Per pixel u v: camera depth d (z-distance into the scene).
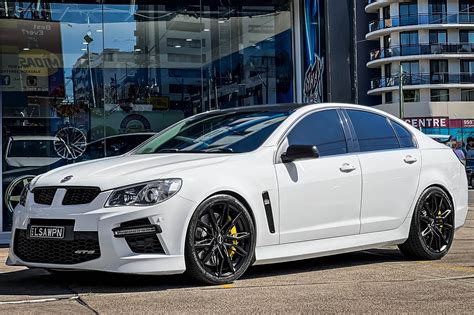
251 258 5.72
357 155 6.60
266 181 5.84
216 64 12.41
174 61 12.19
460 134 60.09
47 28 11.30
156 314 4.63
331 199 6.28
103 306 4.89
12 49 11.01
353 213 6.46
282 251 5.95
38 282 6.01
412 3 60.72
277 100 12.10
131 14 11.88
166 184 5.30
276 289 5.48
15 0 11.07
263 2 12.12
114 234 5.16
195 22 12.30
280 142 6.11
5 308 4.88
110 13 11.74
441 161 7.33
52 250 5.39
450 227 7.32
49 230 5.38
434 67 61.28
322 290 5.45
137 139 11.84
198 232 5.41
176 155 6.06
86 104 11.48
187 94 12.26
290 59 11.95
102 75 11.66
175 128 7.02
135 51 11.95
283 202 5.93
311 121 6.46
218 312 4.68
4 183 10.52
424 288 5.55
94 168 5.73
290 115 6.39
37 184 5.71
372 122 6.96
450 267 6.69
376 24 62.56
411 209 6.96
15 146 10.74
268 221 5.83
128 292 5.40
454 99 61.41
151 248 5.24
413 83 60.97
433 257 7.16
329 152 6.43
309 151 5.87
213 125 6.68
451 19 60.53
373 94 63.59
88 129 11.46
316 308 4.81
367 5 63.50
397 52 61.19
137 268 5.16
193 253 5.36
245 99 12.39
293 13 11.88
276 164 5.97
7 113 10.82
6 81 10.88
